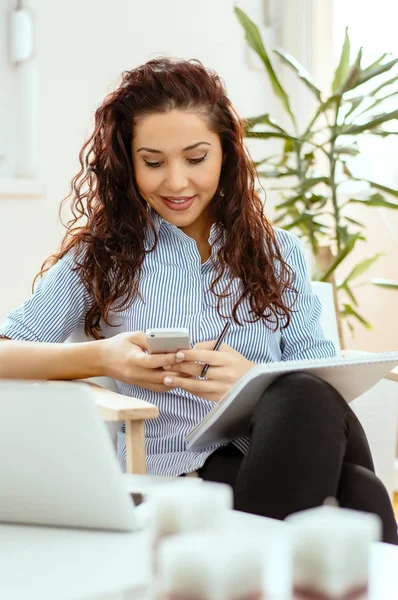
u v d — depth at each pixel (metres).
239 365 1.78
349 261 3.71
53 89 3.30
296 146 3.20
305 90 3.71
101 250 2.05
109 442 1.08
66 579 0.98
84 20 3.36
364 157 3.65
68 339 2.18
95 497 1.11
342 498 1.52
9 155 3.23
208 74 2.03
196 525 0.97
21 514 1.16
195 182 1.96
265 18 3.69
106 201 2.07
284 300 2.10
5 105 3.21
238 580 0.79
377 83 3.54
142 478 1.52
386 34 3.53
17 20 3.18
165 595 0.80
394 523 1.53
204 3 3.59
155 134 1.92
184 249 2.04
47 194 3.31
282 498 1.41
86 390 1.07
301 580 0.82
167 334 1.75
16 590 0.94
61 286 2.07
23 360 1.89
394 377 2.21
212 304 2.03
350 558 0.82
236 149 2.04
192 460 1.83
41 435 1.09
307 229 3.32
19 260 3.28
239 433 1.75
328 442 1.44
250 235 2.07
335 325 2.53
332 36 3.67
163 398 1.96
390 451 2.36
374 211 3.65
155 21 3.50
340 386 1.67
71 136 3.35
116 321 2.06
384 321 3.66
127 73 2.03
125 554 1.05
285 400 1.46
